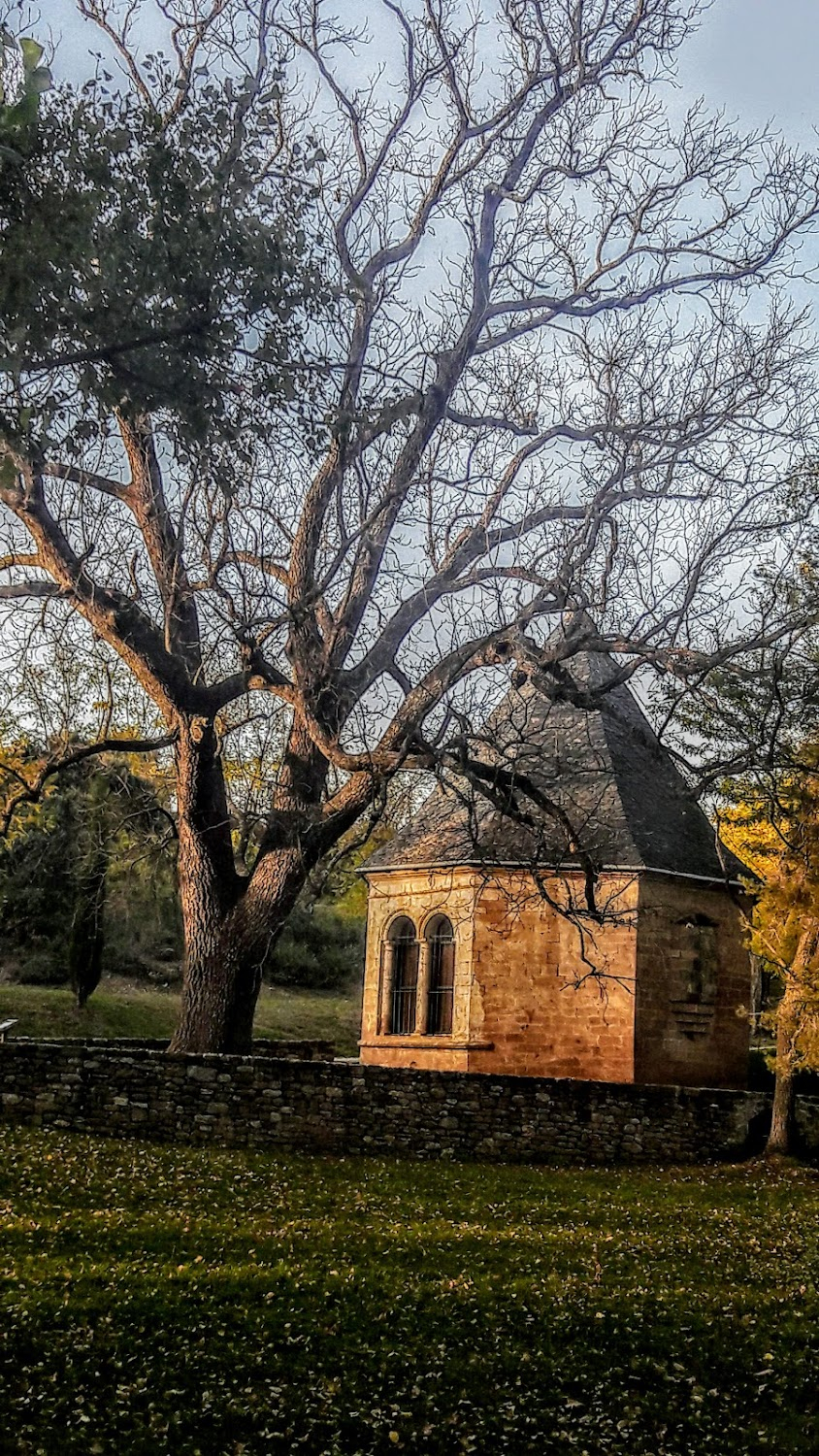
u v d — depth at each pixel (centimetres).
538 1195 1938
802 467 2033
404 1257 1434
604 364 2102
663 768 3038
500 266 1998
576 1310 1306
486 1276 1386
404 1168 2039
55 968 4253
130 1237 1395
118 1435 967
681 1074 2725
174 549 1956
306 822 2217
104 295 756
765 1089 3103
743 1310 1365
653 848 2756
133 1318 1163
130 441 1997
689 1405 1144
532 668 1895
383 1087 2202
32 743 2330
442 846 2898
